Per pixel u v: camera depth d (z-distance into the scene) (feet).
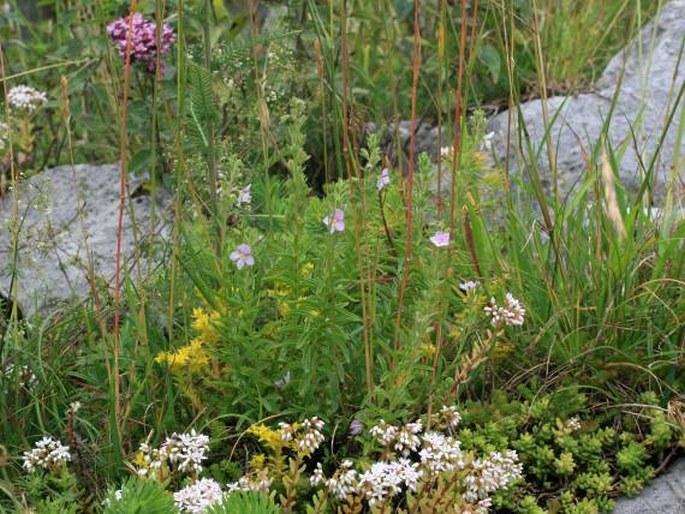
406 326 3.70
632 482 3.58
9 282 4.70
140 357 3.83
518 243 4.14
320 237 3.83
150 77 5.10
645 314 3.91
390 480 3.27
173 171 4.48
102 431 3.78
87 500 3.39
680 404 3.68
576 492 3.63
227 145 4.13
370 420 3.46
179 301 3.99
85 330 4.14
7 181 5.24
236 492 3.10
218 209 3.91
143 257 4.65
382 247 3.82
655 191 4.97
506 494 3.52
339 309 3.49
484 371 3.93
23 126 5.40
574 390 3.79
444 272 3.49
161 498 2.93
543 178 5.12
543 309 4.02
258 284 3.78
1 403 3.75
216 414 3.76
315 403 3.64
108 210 5.21
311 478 3.37
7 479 3.50
